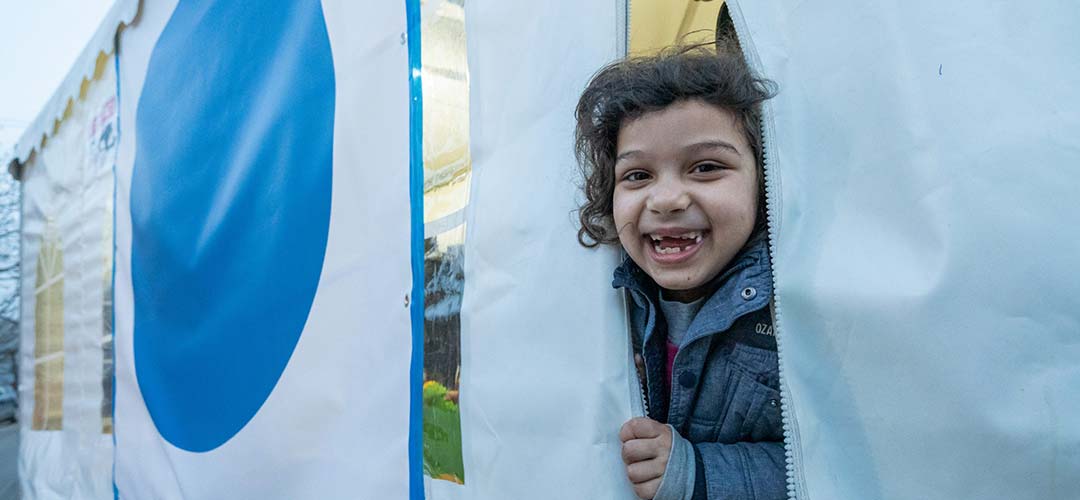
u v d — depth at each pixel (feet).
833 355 2.13
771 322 2.37
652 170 2.36
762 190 2.41
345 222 4.65
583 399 2.78
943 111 1.99
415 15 4.22
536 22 3.34
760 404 2.39
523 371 3.08
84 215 9.15
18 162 12.57
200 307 6.28
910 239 2.01
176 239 6.77
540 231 3.12
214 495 5.71
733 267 2.38
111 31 8.52
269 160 5.53
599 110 2.52
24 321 11.77
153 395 6.89
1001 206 1.86
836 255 2.15
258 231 5.59
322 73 5.07
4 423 29.43
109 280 8.26
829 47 2.26
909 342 1.95
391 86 4.36
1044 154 1.84
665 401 2.64
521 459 3.03
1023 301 1.81
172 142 7.06
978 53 1.98
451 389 3.56
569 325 2.90
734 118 2.28
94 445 8.25
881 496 2.00
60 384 9.67
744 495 2.30
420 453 3.79
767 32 2.42
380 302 4.25
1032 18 1.94
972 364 1.85
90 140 9.14
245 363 5.55
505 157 3.42
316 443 4.69
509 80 3.46
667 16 4.05
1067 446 1.73
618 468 2.63
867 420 2.04
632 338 2.73
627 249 2.47
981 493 1.83
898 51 2.10
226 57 6.31
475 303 3.44
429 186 3.96
